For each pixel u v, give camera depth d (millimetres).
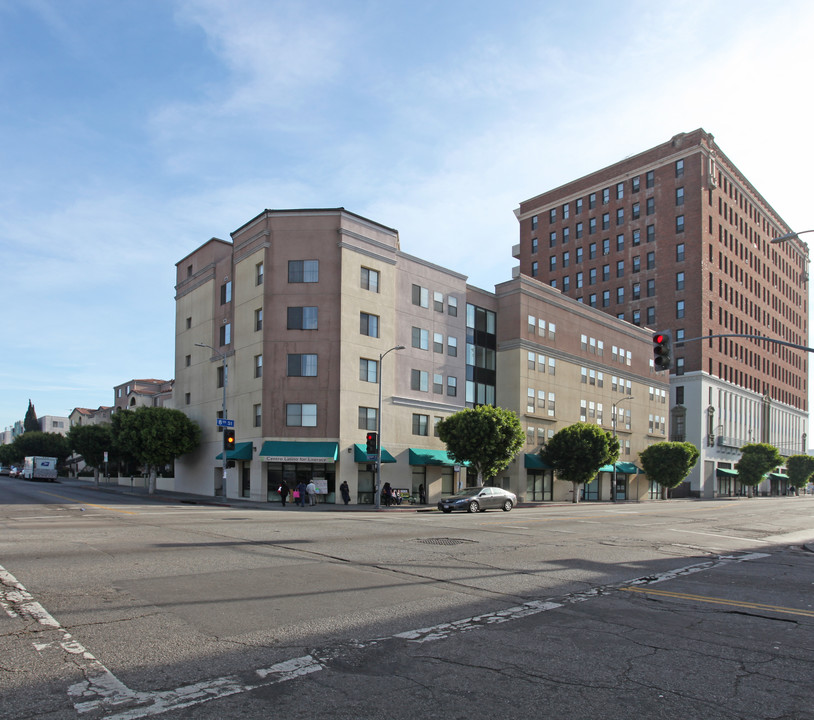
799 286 114438
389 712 5000
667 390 73625
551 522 24281
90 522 19828
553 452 50031
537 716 4996
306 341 39906
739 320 89500
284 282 40594
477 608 8781
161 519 21797
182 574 10555
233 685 5508
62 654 6234
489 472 40781
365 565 12156
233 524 20172
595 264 89000
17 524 18750
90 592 8961
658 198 83375
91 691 5285
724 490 85188
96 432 63062
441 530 19578
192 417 50125
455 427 40312
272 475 39688
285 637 7012
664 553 15719
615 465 58531
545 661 6453
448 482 45500
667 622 8352
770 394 99500
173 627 7281
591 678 5965
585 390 58781
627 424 65250
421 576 11117
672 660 6629
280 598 8961
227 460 43156
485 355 51031
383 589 9844
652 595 10195
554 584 10844
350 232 40938
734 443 86250
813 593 10766
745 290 91750
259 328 41281
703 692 5664
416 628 7602
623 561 14039
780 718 5105
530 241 97562
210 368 47750
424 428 44438
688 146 80812
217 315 47344
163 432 46000
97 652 6316
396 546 15180
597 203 89750
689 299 79375
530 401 51562
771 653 6992
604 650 6930
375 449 35844
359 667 6090
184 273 53781
